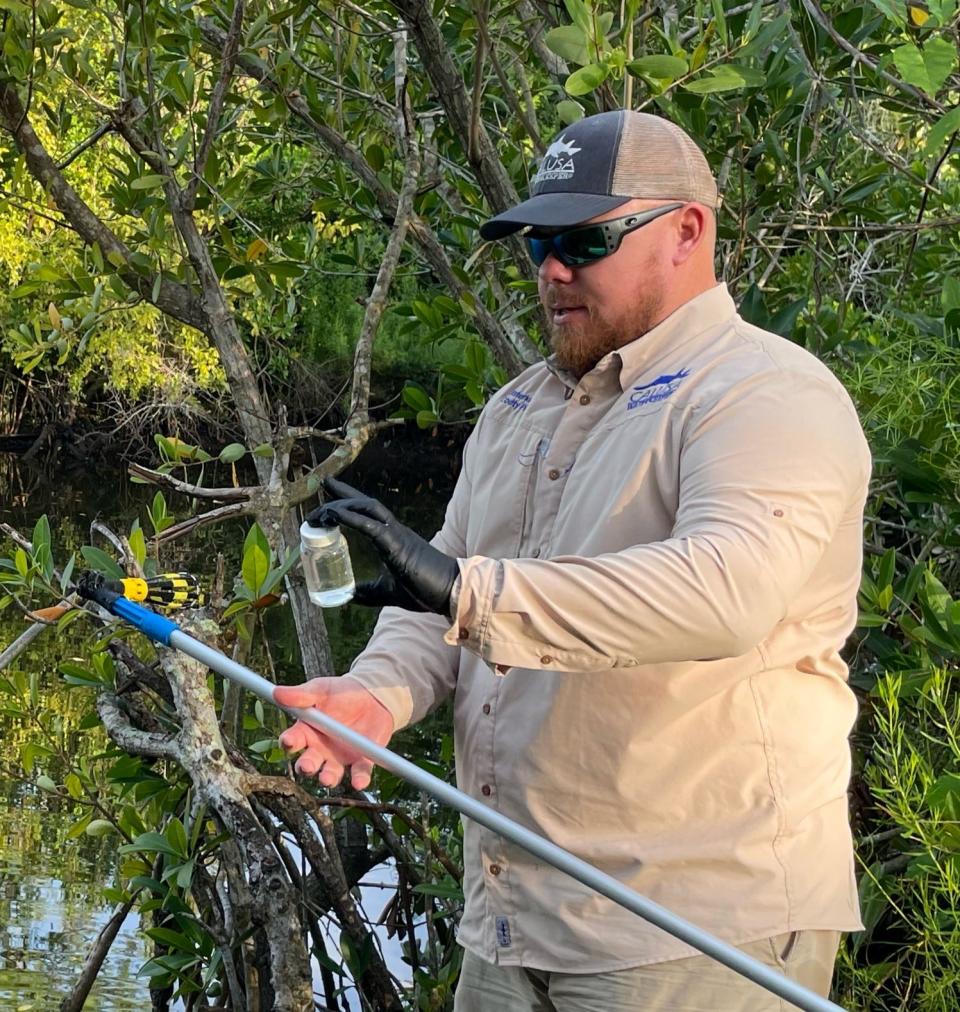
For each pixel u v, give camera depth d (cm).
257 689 198
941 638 266
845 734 203
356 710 214
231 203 390
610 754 192
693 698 189
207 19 399
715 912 188
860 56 287
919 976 278
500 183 332
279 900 267
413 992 334
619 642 171
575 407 208
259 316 548
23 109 355
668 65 265
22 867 476
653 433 191
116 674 320
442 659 228
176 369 1595
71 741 564
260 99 408
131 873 324
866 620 285
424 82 406
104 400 1841
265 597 282
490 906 206
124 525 1324
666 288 202
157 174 352
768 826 191
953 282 323
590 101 342
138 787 321
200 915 329
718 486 179
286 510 323
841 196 382
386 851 356
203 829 323
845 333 361
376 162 392
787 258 447
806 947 193
